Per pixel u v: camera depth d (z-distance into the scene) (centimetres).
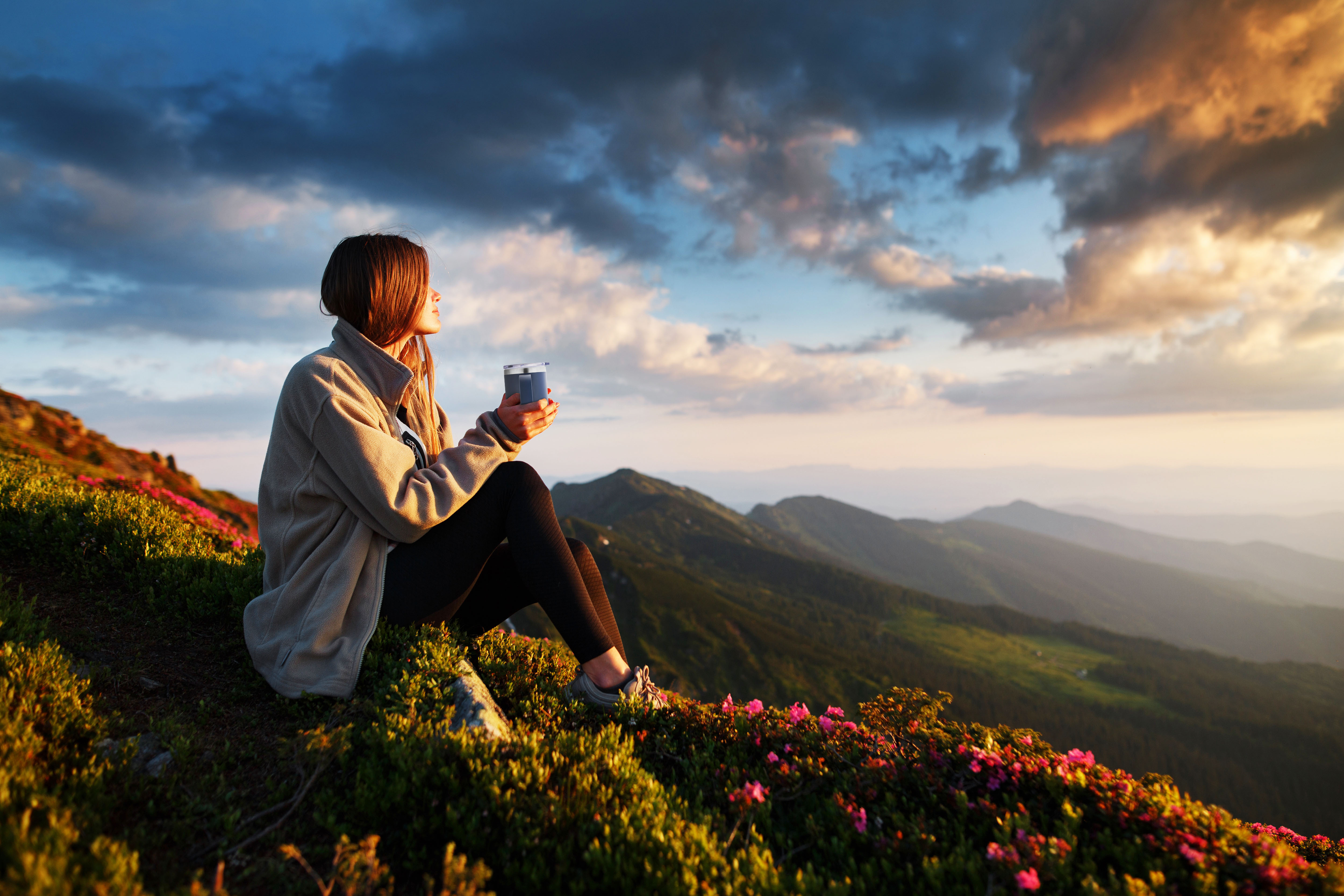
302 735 247
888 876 216
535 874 195
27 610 335
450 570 310
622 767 257
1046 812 252
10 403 2472
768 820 253
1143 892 183
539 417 321
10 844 158
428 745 246
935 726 321
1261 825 299
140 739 254
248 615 301
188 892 169
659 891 190
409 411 338
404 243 307
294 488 288
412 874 208
